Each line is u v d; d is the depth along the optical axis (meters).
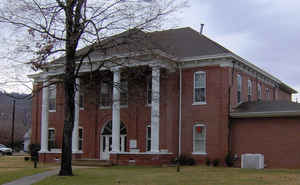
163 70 33.19
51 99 39.41
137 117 34.25
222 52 31.73
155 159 30.30
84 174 22.55
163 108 33.16
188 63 32.97
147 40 24.44
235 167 29.56
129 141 34.34
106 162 32.41
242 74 34.53
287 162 29.09
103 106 36.06
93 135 36.44
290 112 28.95
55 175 21.88
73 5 21.36
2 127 88.69
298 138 28.92
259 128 30.53
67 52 21.61
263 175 22.08
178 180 19.52
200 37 34.94
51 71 36.19
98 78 30.22
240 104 33.38
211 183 18.25
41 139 37.38
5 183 19.25
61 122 38.34
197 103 32.41
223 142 31.03
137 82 29.66
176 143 32.88
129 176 21.59
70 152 22.02
